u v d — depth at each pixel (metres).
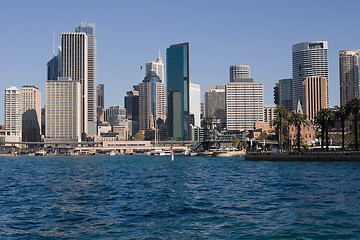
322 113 192.75
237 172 127.56
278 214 53.97
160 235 44.75
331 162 154.75
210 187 87.25
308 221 49.25
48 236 45.00
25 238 44.28
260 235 43.59
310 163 153.25
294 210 56.28
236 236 43.56
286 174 110.56
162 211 58.59
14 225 50.72
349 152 155.88
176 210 59.19
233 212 56.47
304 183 86.94
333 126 195.25
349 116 198.38
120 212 58.38
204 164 198.75
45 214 57.75
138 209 60.56
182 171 145.38
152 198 71.94
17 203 68.56
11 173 150.62
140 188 88.44
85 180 111.69
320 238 41.91
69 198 73.75
